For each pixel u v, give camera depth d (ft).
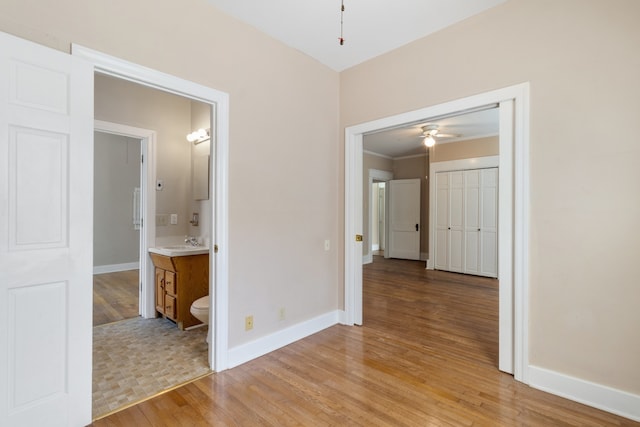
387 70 9.55
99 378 7.25
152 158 11.64
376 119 9.85
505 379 7.16
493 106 7.75
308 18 7.86
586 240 6.32
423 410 6.07
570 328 6.48
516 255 7.08
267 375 7.37
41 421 4.98
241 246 7.96
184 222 12.55
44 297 5.01
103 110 10.52
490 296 14.25
